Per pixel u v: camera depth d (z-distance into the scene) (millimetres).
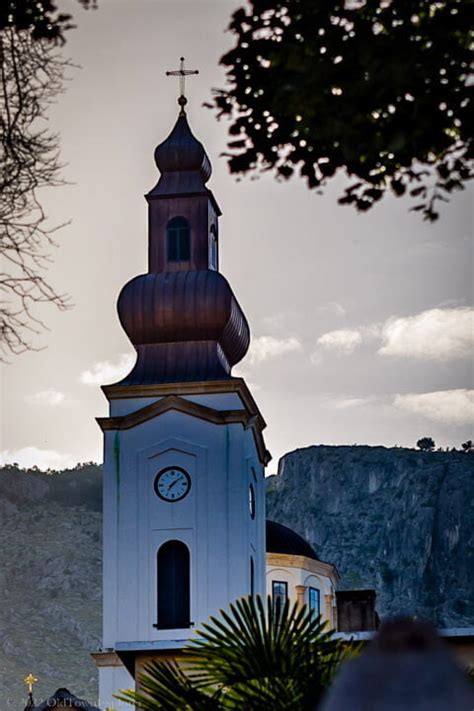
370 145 26797
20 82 26016
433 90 26734
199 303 111000
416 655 17469
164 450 107750
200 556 105938
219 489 107062
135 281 112438
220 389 108438
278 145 29641
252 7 29156
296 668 26500
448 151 28000
